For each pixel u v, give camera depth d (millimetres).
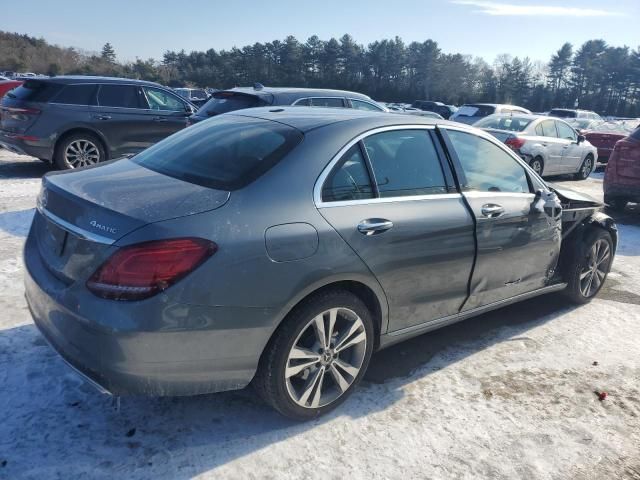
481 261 3668
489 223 3668
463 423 3092
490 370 3699
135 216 2422
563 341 4215
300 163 2879
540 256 4227
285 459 2697
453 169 3602
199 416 2982
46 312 2627
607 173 9117
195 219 2469
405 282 3211
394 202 3172
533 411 3258
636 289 5520
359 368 3127
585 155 13344
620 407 3371
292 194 2768
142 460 2621
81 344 2430
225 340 2525
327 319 2904
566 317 4691
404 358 3789
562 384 3584
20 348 3494
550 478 2723
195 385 2543
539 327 4445
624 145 8867
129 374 2383
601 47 84312
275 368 2736
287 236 2652
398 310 3256
